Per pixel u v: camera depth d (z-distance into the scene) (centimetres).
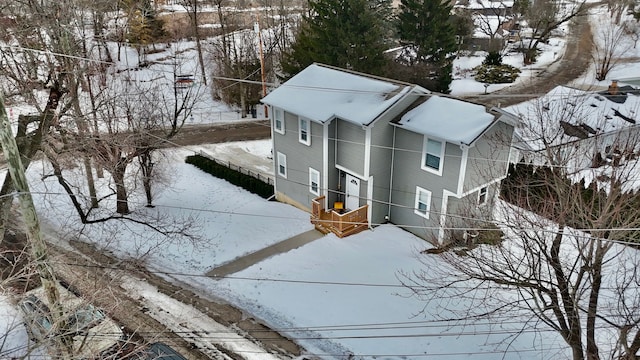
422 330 1647
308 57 3675
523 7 6050
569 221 1582
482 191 2086
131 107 2475
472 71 5050
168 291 1852
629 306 1532
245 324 1695
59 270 1708
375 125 2050
